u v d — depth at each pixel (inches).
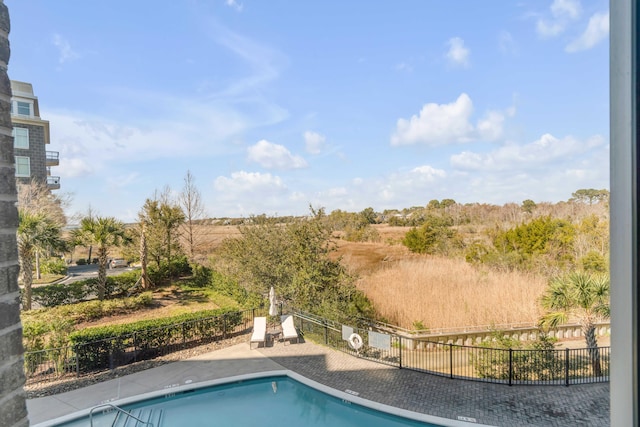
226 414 337.7
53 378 384.5
